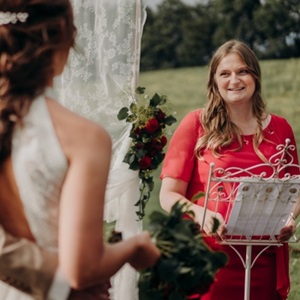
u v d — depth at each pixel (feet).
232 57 15.83
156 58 69.87
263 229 14.75
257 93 16.02
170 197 15.61
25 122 7.97
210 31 69.15
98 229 7.72
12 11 8.06
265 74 63.36
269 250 15.74
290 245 29.30
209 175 14.23
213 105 15.97
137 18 16.16
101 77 16.06
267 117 16.15
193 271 8.85
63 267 7.64
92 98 16.05
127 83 16.14
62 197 7.77
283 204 14.46
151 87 65.82
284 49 65.62
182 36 69.72
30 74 8.07
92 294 8.16
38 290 7.88
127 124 16.03
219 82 15.88
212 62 16.06
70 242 7.60
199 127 16.02
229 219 14.53
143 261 8.43
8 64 8.02
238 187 14.23
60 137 7.89
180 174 15.80
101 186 7.80
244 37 67.41
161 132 15.89
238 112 15.89
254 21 66.80
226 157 15.62
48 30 8.12
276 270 15.76
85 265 7.61
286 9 65.98
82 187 7.72
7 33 8.07
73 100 16.01
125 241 8.23
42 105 8.04
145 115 15.74
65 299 7.89
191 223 9.17
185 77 67.05
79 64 15.99
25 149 7.88
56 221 7.88
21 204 7.92
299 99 59.67
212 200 14.64
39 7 8.10
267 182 14.19
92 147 7.87
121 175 15.89
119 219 16.16
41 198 7.82
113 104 16.08
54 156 7.82
